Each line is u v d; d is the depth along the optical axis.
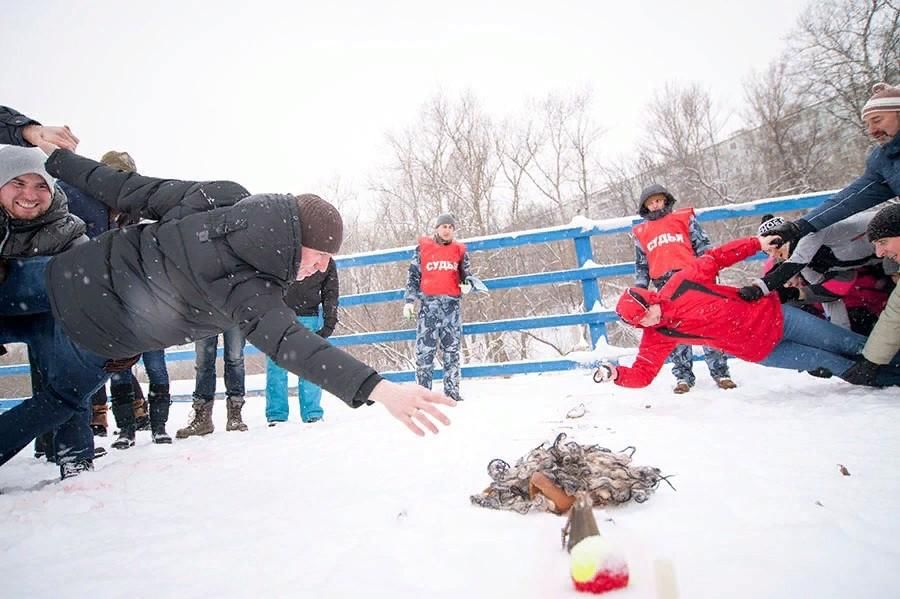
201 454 3.86
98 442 4.93
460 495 2.33
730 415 3.44
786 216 16.44
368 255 6.88
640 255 5.25
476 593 1.41
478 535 1.82
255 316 2.20
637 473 2.11
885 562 1.38
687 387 4.62
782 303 4.02
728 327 3.79
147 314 2.56
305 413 5.26
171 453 3.99
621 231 6.19
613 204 26.59
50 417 3.18
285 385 5.43
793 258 4.01
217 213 2.39
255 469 3.30
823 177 23.34
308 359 2.05
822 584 1.29
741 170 26.00
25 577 1.82
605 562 1.32
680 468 2.40
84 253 2.66
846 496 1.88
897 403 3.27
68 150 2.98
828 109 23.11
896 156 3.76
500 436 3.48
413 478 2.72
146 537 2.17
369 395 1.96
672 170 26.56
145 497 2.81
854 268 4.07
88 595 1.63
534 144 25.61
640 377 3.87
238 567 1.75
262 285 2.27
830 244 4.07
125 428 4.53
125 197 2.75
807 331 3.83
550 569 1.49
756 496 1.95
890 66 21.08
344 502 2.41
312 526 2.11
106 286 2.57
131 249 2.53
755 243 4.01
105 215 3.83
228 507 2.52
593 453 2.22
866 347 3.66
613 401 4.45
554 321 6.29
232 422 5.01
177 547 2.00
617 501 1.95
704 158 26.39
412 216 23.22
